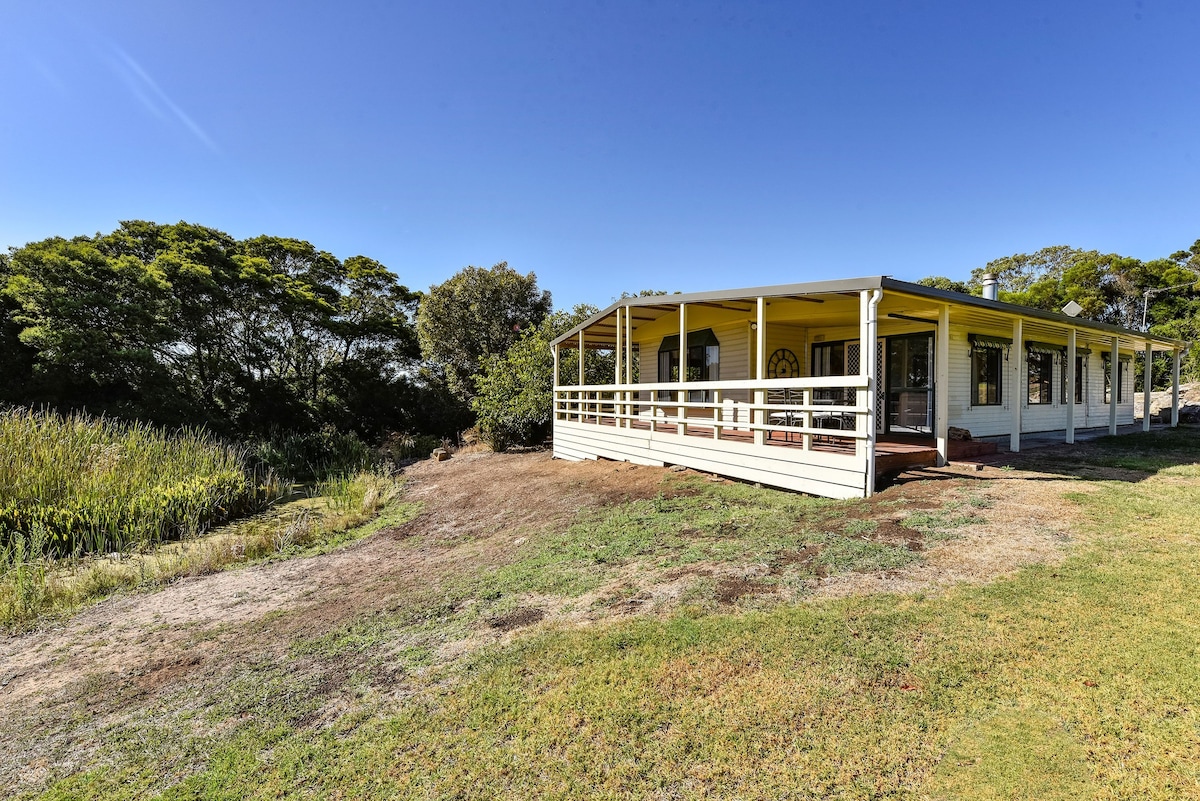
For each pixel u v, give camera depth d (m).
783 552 5.05
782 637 3.51
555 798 2.47
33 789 3.04
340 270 26.84
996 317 9.50
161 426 17.41
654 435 10.71
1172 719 2.53
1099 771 2.28
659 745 2.72
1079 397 14.56
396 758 2.88
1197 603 3.48
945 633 3.35
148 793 2.87
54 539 8.66
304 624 5.45
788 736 2.68
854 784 2.36
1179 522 5.02
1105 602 3.56
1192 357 23.41
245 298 22.31
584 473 11.55
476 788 2.59
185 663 4.82
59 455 10.61
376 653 4.34
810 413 7.40
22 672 5.00
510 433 19.05
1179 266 33.88
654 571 5.13
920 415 10.14
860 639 3.38
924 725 2.65
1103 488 6.42
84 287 17.98
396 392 26.61
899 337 10.55
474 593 5.45
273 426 21.33
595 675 3.38
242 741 3.25
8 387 17.22
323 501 13.41
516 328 26.17
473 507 10.73
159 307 19.02
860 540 5.05
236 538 9.52
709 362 12.44
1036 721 2.60
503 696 3.31
